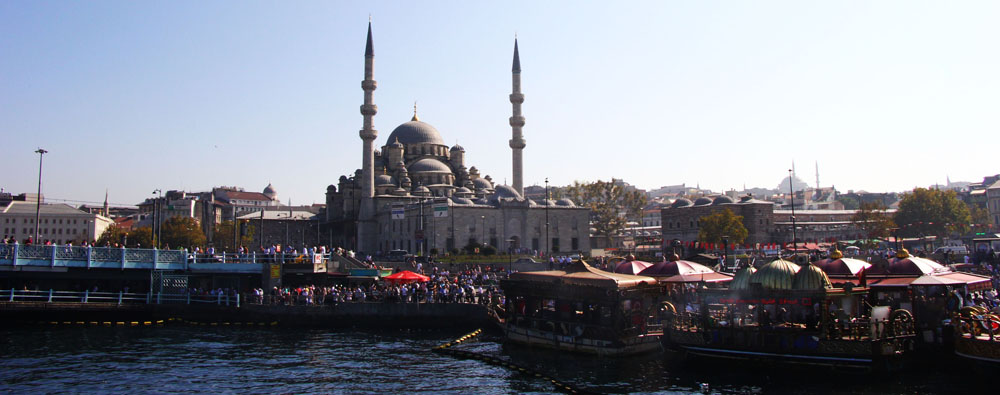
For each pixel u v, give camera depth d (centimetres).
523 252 11531
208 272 6606
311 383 3719
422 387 3612
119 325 5881
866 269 4031
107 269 6303
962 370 3425
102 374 3928
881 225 12838
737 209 14238
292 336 5344
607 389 3403
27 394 3453
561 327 4350
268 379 3819
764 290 3556
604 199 16062
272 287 6644
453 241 11819
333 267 7106
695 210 14988
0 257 5650
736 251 10488
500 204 12419
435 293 6003
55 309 5838
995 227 15788
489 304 5697
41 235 17512
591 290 4159
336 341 5106
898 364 3400
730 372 3619
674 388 3372
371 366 4159
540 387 3550
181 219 14950
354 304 5834
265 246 15862
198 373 3972
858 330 3397
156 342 5038
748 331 3619
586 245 13088
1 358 4366
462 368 4066
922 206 13812
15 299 6150
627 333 4100
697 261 7344
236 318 6006
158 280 6406
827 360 3409
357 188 15275
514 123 13688
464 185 14938
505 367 4050
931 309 3756
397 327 5747
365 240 13825
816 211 18475
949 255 7894
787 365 3525
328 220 16088
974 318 3241
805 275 3475
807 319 3606
